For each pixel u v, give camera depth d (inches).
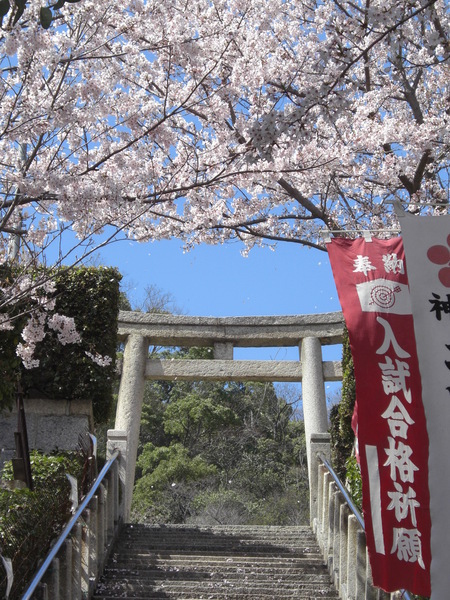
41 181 219.1
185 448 917.8
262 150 223.8
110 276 451.8
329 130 341.7
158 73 260.8
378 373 209.8
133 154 261.0
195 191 274.4
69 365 430.9
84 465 327.9
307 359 581.0
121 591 274.8
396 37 256.7
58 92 228.1
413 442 203.5
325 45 236.2
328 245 231.0
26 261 274.5
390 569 197.8
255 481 913.5
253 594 273.9
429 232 190.5
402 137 317.7
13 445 416.8
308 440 553.0
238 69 269.7
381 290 219.9
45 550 241.8
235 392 1056.2
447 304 182.7
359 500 314.2
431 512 168.2
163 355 1031.6
